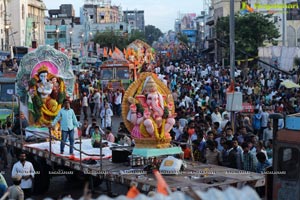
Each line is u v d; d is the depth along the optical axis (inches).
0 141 740.0
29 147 615.2
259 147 564.4
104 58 2770.7
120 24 5275.6
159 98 514.0
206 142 588.4
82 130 759.1
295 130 348.8
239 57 2235.5
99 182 578.2
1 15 3051.2
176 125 720.3
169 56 3710.6
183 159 539.2
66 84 702.5
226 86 1248.8
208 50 3398.1
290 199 348.8
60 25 4854.8
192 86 1316.4
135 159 508.1
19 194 442.3
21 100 693.9
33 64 682.8
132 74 1636.3
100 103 1216.8
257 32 2326.5
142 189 430.6
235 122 738.8
